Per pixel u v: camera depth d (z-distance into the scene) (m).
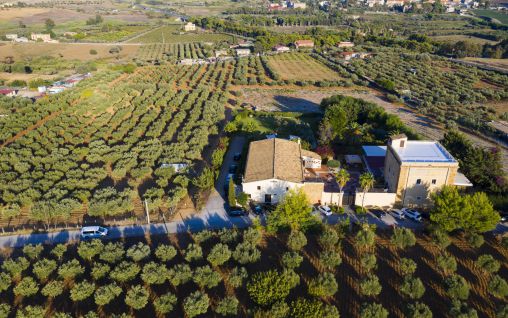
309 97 158.50
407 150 78.38
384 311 49.16
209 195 81.19
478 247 65.44
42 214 71.56
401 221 72.56
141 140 107.94
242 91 164.12
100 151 97.44
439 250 64.62
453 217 65.50
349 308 53.62
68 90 146.88
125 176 89.25
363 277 58.84
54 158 93.50
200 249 61.47
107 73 177.00
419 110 137.88
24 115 121.88
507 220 73.00
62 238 68.19
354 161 94.75
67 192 79.19
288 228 69.38
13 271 58.16
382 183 83.12
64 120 118.56
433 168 72.75
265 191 77.88
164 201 77.31
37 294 56.12
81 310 53.38
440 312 52.88
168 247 61.41
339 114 109.75
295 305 50.06
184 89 159.75
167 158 92.94
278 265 61.50
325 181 86.88
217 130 114.25
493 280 54.16
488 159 82.12
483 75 188.38
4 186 80.81
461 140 90.94
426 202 75.69
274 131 113.75
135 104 136.25
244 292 56.41
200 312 51.03
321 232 67.25
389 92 164.38
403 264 58.03
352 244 66.44
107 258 60.19
